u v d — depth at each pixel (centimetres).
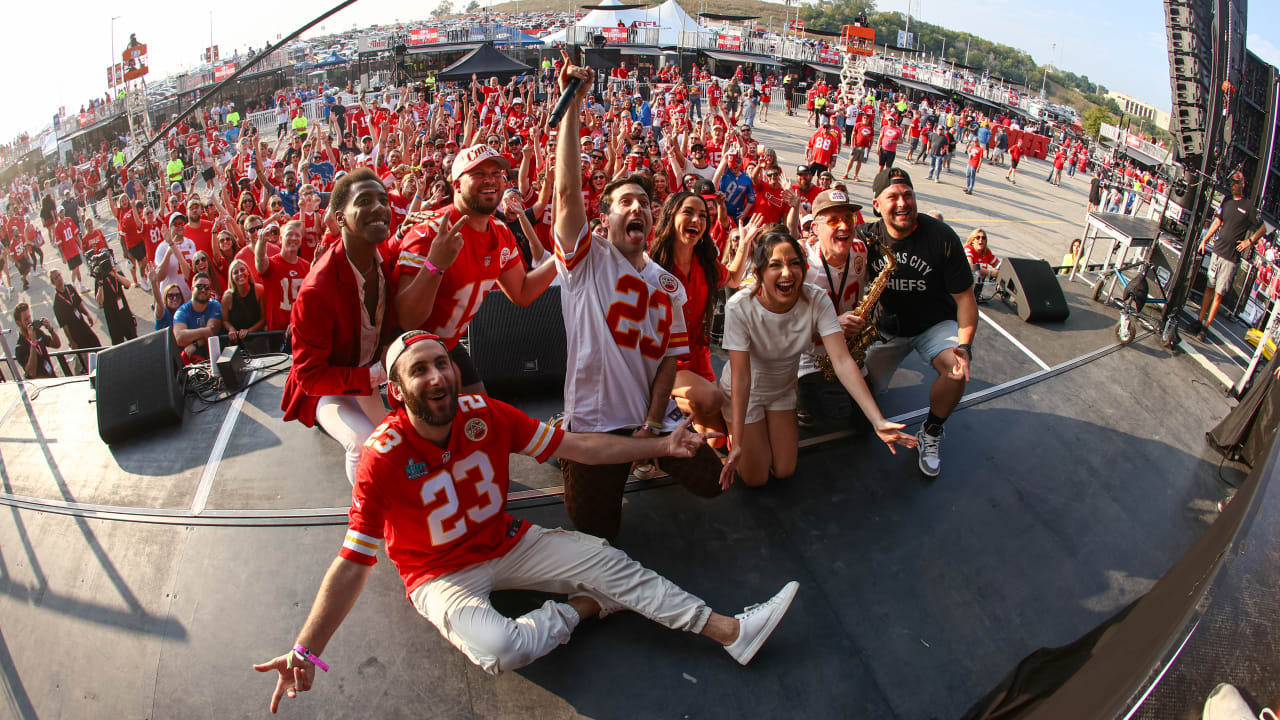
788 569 300
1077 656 237
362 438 287
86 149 1134
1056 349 538
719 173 827
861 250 371
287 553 297
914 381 467
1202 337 607
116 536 313
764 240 295
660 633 264
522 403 404
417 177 920
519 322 394
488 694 239
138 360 393
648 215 271
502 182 284
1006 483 373
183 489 339
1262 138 584
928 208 1800
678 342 291
